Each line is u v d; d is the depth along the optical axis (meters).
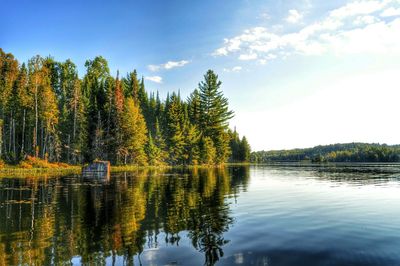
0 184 25.80
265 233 9.30
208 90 86.44
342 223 10.62
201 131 86.94
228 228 10.00
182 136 82.88
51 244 8.38
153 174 41.47
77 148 60.91
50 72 74.88
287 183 27.70
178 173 44.41
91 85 75.94
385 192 20.31
